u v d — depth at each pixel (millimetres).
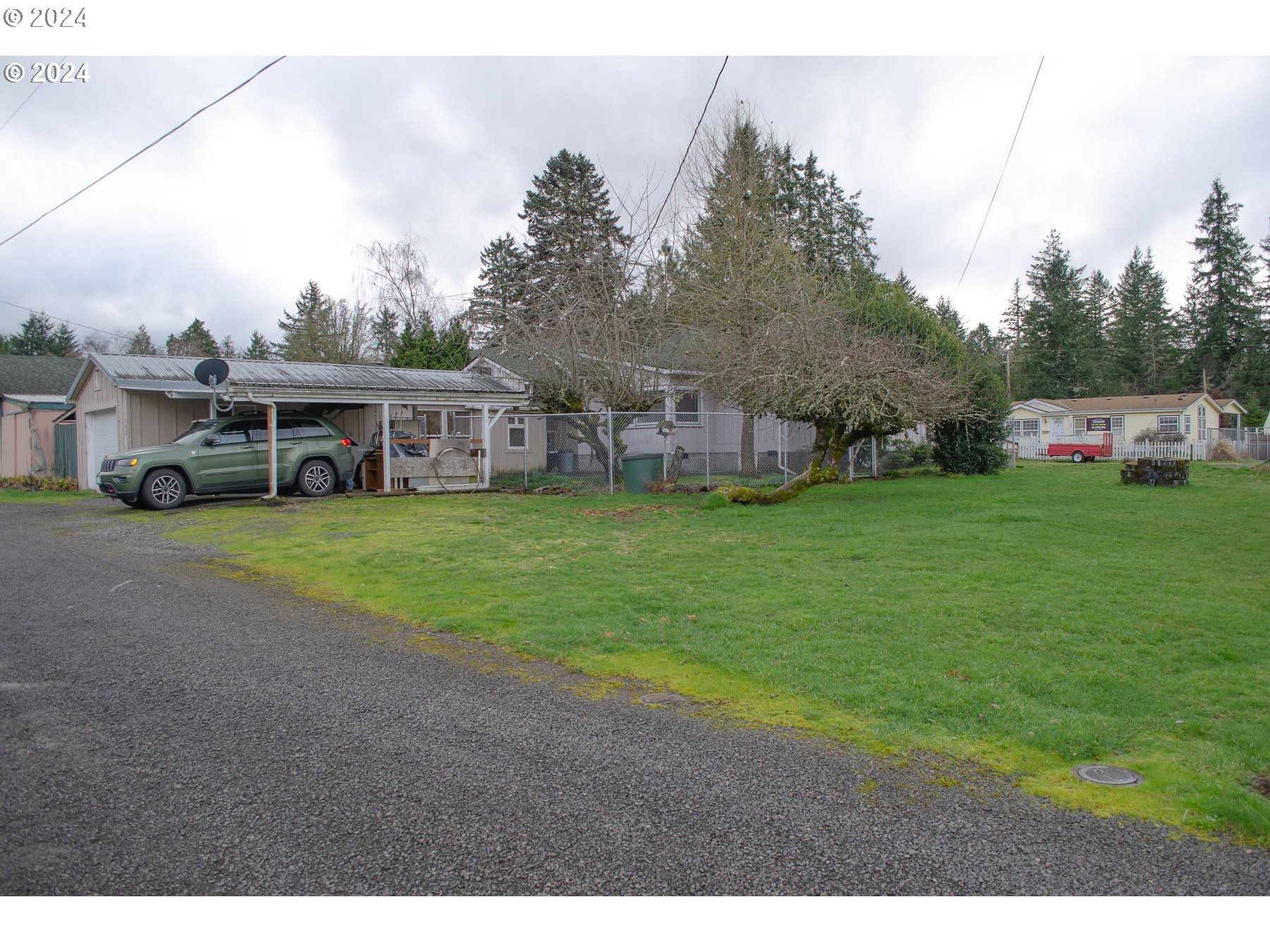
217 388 15750
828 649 5805
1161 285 64875
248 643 5996
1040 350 60000
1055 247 64750
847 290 22609
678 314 20250
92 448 19453
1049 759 4137
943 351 22172
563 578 8227
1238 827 3428
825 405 14203
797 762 4047
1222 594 7379
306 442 15711
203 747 4086
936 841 3303
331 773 3818
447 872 3006
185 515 13242
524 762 3992
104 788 3619
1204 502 14797
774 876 3033
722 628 6332
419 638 6172
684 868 3070
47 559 9305
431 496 16359
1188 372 55219
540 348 18922
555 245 37906
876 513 13250
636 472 18000
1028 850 3244
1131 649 5805
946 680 5168
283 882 2920
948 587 7695
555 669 5469
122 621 6582
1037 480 20688
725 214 22031
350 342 43500
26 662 5441
